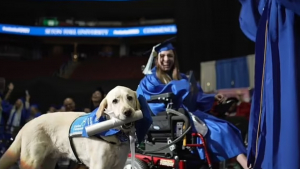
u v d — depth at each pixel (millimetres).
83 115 3232
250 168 2943
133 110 2775
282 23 2588
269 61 2660
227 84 11312
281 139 2506
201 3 14602
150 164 4000
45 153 3176
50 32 21359
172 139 3717
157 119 3838
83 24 22859
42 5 21531
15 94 15812
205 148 3531
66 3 21375
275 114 2572
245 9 3039
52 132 3195
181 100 3869
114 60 21016
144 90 4062
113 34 21625
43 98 15867
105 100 2881
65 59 21125
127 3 21234
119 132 2885
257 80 2848
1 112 8453
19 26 21031
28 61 20688
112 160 2904
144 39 22453
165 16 22672
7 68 19656
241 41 13297
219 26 14102
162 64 4211
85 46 23359
